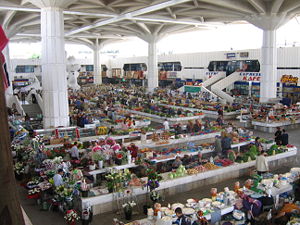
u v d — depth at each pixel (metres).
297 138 21.09
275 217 8.29
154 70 49.47
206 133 18.72
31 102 32.53
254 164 13.66
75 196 10.20
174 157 13.74
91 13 31.14
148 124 23.50
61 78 20.97
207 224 8.03
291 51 37.50
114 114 26.42
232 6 29.72
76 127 19.44
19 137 16.81
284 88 38.75
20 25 40.19
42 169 12.05
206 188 12.28
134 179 10.87
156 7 29.56
